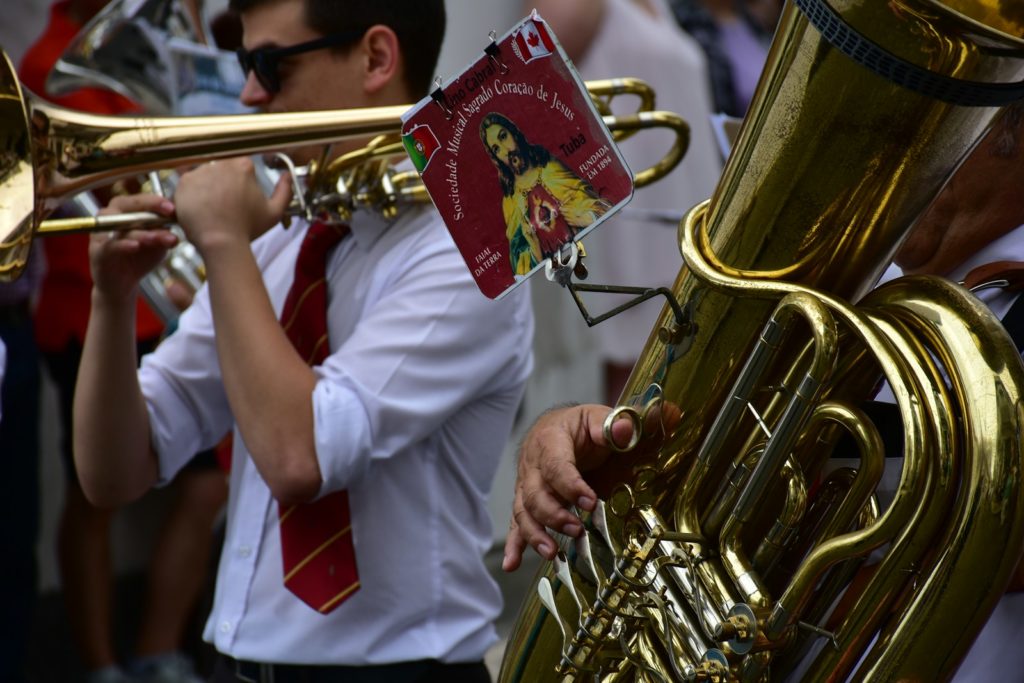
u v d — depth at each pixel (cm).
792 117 231
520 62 240
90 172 361
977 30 206
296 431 359
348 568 371
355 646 370
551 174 240
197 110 475
